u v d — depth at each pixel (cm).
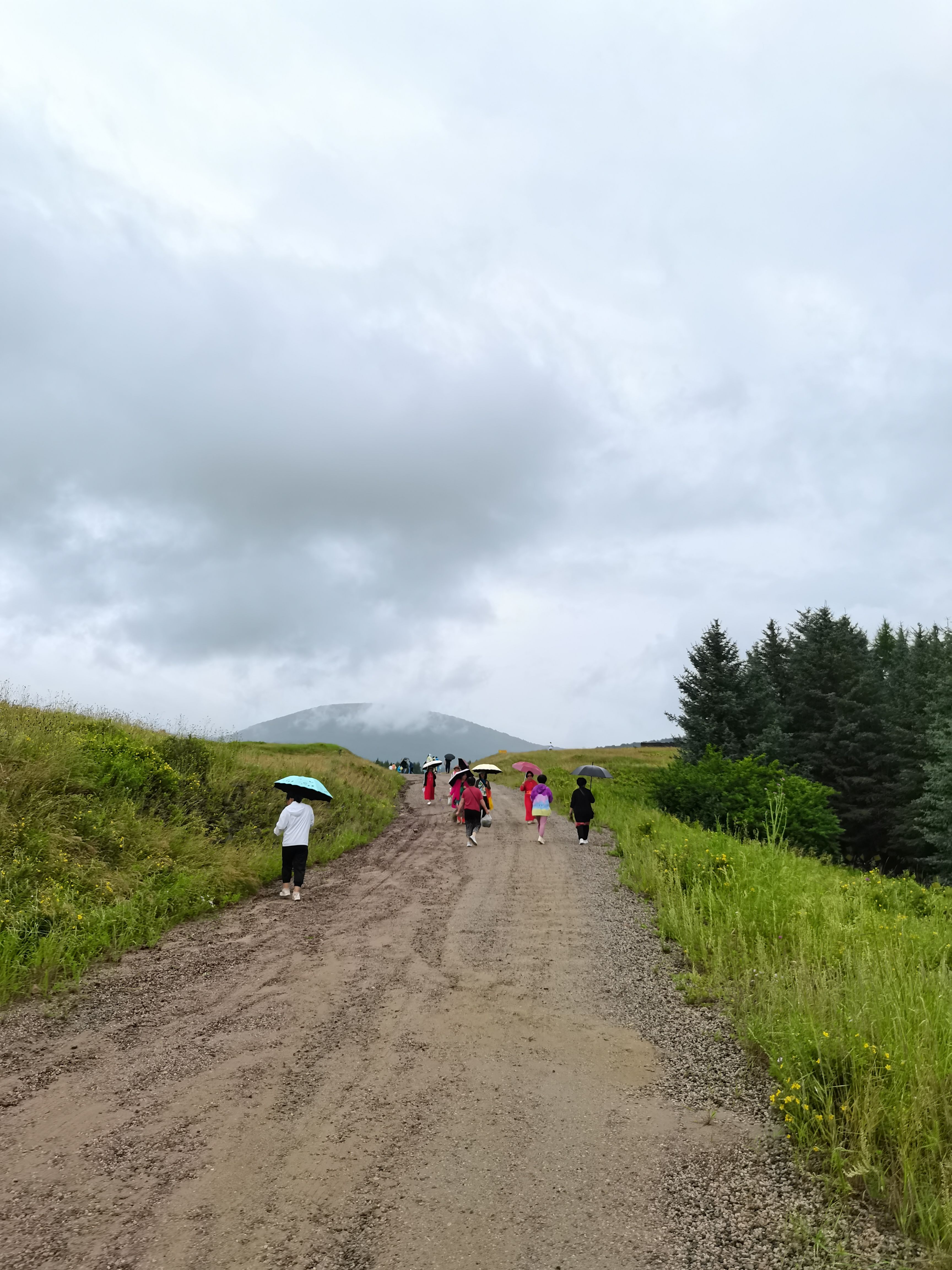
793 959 656
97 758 1298
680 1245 307
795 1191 343
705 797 2222
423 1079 476
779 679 5412
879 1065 411
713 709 4209
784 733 4253
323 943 828
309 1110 432
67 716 1638
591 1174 363
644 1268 293
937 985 527
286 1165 370
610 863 1429
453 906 1035
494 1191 348
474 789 1759
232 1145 390
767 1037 492
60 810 1048
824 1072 430
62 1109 430
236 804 1587
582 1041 542
